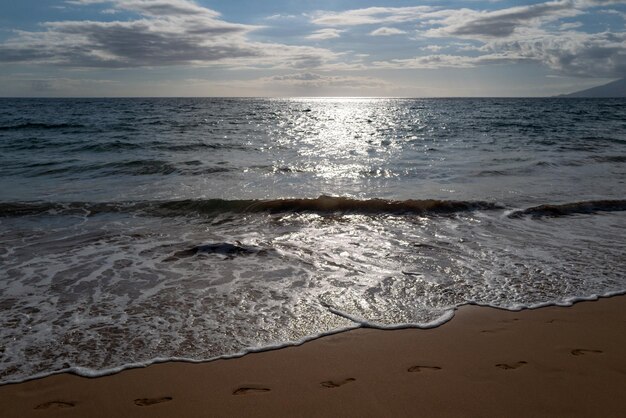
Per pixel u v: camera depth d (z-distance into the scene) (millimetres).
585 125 30188
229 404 3242
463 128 28672
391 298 5055
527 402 3236
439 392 3361
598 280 5570
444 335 4238
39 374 3596
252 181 11719
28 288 5309
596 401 3244
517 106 72625
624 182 11633
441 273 5801
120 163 13719
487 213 8859
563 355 3893
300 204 9141
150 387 3445
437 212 8914
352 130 28406
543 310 4773
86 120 33125
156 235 7484
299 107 79750
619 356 3881
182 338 4172
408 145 19656
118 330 4320
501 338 4188
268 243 7098
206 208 9016
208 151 17078
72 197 9844
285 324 4445
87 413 3158
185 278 5637
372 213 8891
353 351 3959
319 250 6758
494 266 6051
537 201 9703
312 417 3096
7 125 26906
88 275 5727
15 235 7426
